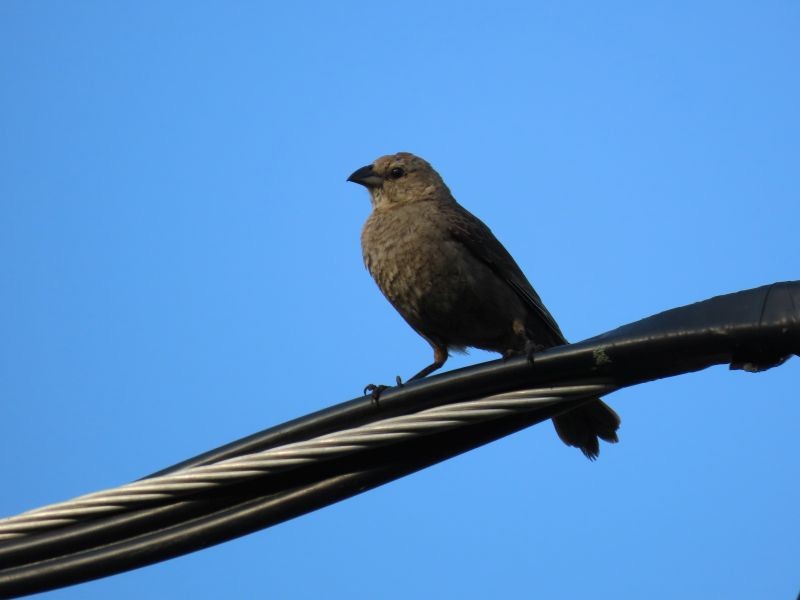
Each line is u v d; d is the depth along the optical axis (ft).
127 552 23.95
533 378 24.03
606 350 23.35
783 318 22.22
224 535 24.17
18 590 23.82
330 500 24.32
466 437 24.26
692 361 23.18
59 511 23.75
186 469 23.86
